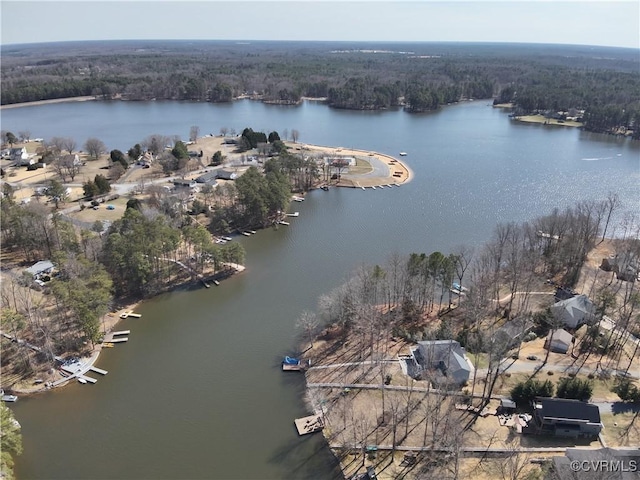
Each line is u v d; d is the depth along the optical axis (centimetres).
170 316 11294
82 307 9625
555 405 7594
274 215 17262
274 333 10606
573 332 10206
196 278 12875
